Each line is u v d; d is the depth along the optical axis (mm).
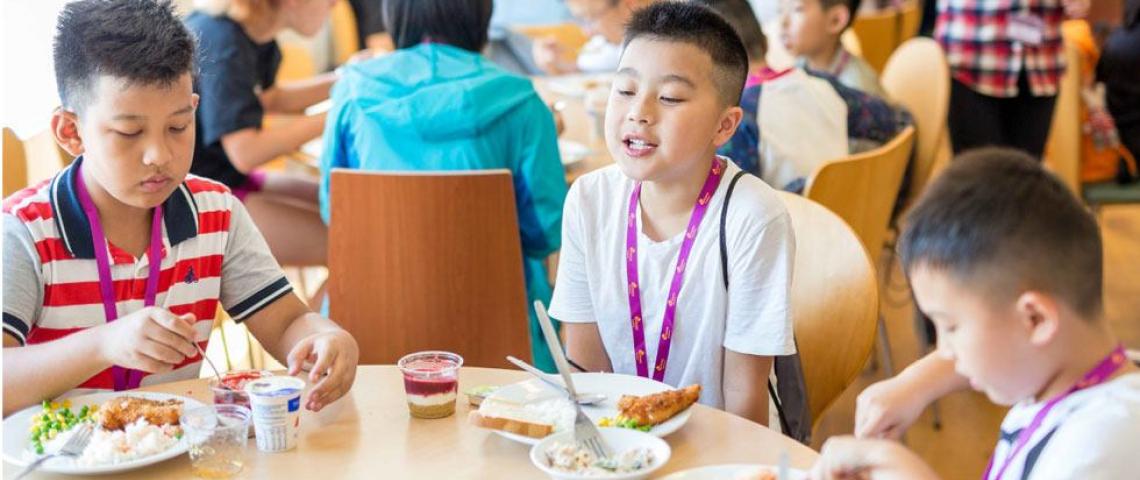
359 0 5410
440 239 2367
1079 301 1074
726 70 1762
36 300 1678
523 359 2457
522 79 2643
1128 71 4043
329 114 2742
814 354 1979
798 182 2930
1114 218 5613
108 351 1529
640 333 1860
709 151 1812
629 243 1843
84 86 1562
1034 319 1065
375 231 2371
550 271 3574
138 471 1385
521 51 4648
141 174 1596
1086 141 3789
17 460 1383
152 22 1579
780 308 1744
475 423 1456
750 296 1756
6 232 1645
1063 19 3955
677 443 1444
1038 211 1062
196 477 1366
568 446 1368
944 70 3350
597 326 1929
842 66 3447
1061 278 1059
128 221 1724
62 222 1670
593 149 3166
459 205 2348
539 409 1498
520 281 2416
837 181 2588
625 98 1769
